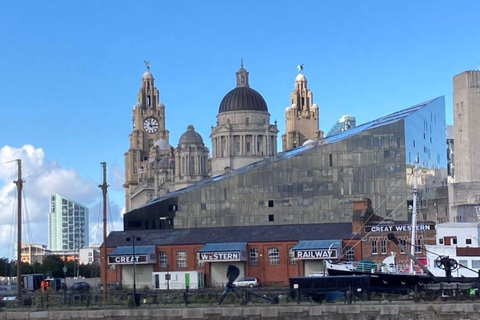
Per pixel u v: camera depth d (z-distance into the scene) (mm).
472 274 119438
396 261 151125
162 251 175500
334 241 164625
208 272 171250
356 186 186125
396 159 185375
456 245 128500
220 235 176500
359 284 104188
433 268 120688
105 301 106188
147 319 94688
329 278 104562
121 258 173000
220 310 93438
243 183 191000
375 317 90812
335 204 186875
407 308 90375
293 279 105188
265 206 189500
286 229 174500
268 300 98312
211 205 191500
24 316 96938
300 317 92062
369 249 162750
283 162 189875
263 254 169875
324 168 188000
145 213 193125
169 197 193625
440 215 199750
